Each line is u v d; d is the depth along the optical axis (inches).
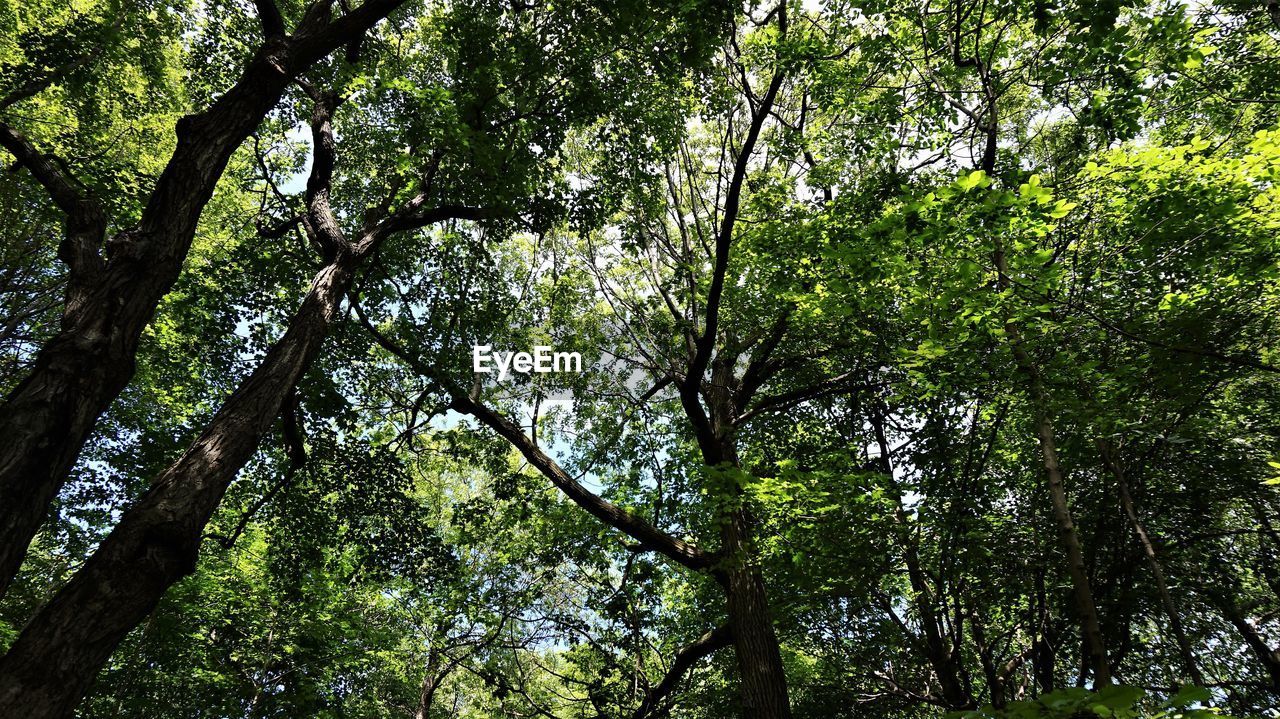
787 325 438.6
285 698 500.7
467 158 318.0
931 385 251.1
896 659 404.5
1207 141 279.6
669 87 378.0
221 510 525.7
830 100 331.0
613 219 514.3
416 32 453.4
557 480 418.0
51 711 127.1
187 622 483.5
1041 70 265.3
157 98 539.5
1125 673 285.6
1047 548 233.6
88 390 154.9
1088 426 204.1
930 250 220.8
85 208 184.9
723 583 369.4
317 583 561.3
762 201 413.7
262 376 209.0
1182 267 227.9
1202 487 229.1
